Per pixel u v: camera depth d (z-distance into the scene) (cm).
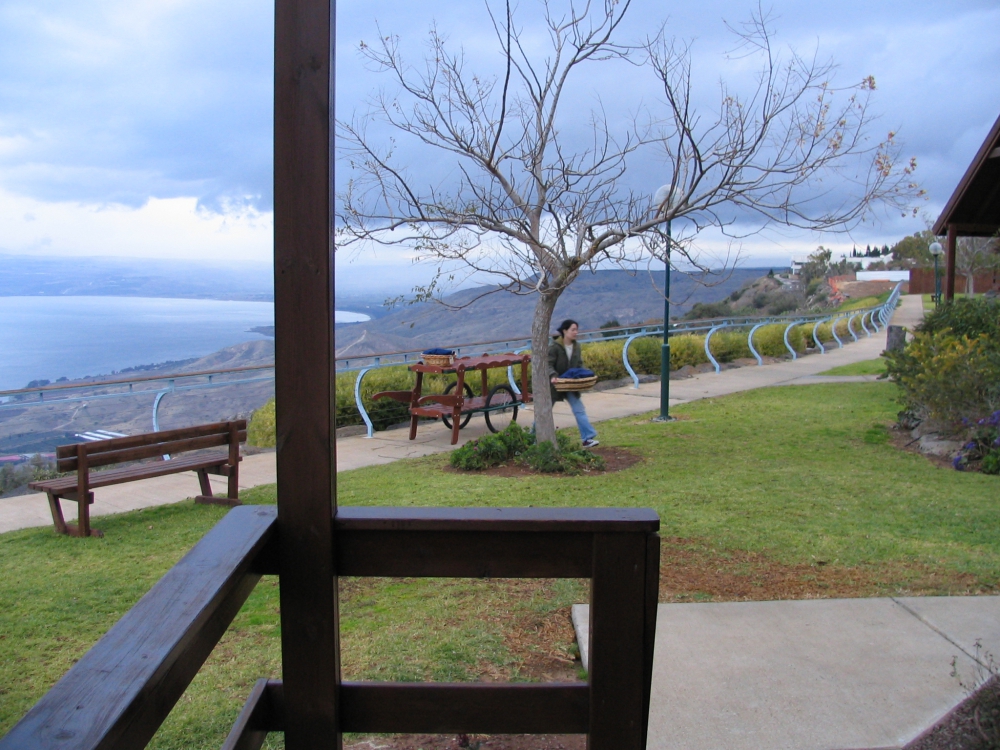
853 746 296
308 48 192
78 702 121
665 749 294
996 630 393
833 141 725
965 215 1285
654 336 1786
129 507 700
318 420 204
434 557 215
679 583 471
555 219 762
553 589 464
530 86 782
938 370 905
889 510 643
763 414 1188
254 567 200
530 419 1203
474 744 312
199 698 331
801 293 6353
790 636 389
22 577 504
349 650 380
